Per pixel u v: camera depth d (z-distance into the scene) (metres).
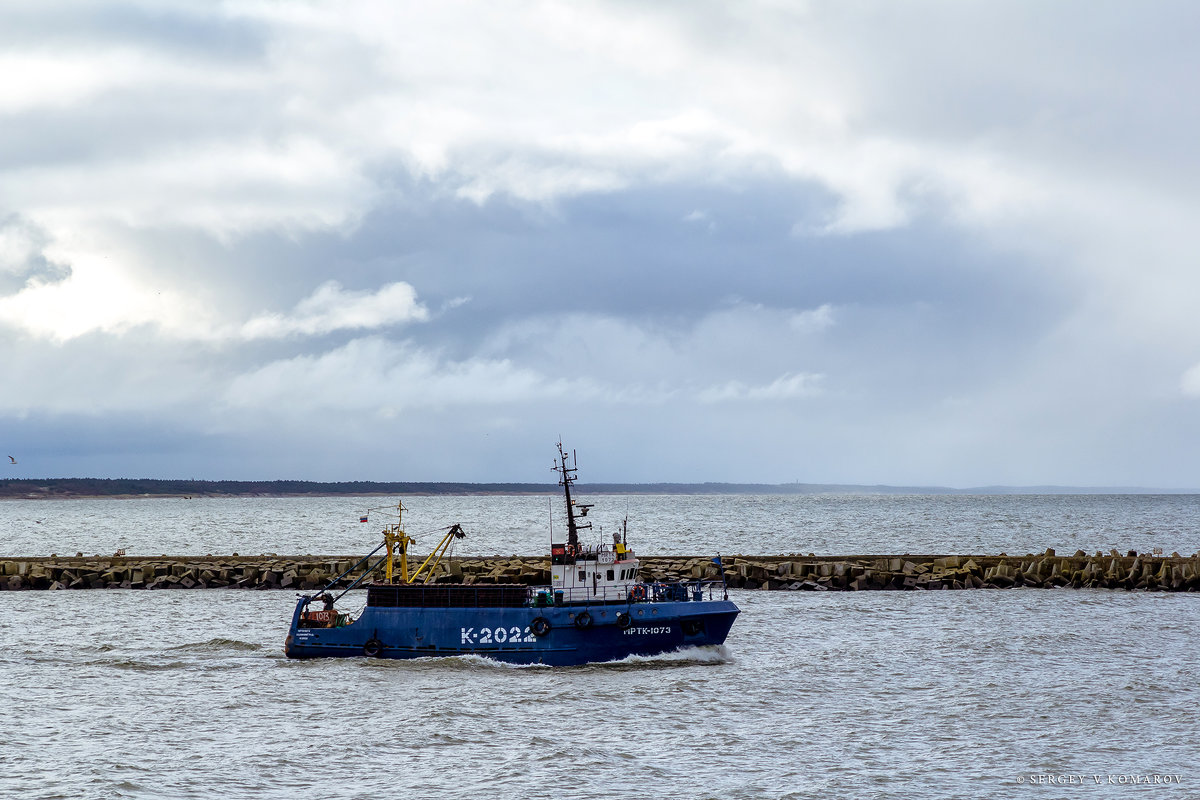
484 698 46.81
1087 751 39.16
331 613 56.81
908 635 63.41
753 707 45.38
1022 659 55.19
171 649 60.16
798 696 47.22
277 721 43.69
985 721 43.09
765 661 54.81
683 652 53.81
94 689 49.56
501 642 52.88
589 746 39.97
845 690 48.38
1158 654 56.25
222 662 55.69
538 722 43.09
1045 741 40.34
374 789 35.53
